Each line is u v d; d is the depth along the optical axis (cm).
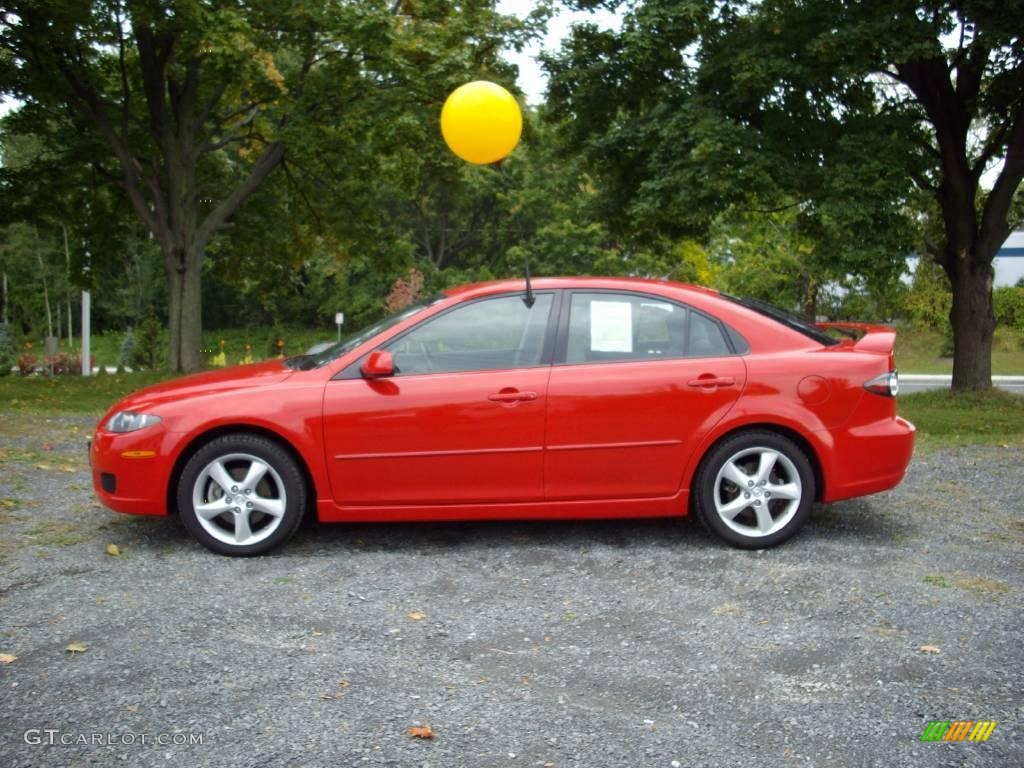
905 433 521
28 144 3759
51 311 5772
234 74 1600
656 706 325
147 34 1861
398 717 314
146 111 2103
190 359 1994
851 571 472
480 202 5109
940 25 1299
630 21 1461
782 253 3123
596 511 512
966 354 1593
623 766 284
